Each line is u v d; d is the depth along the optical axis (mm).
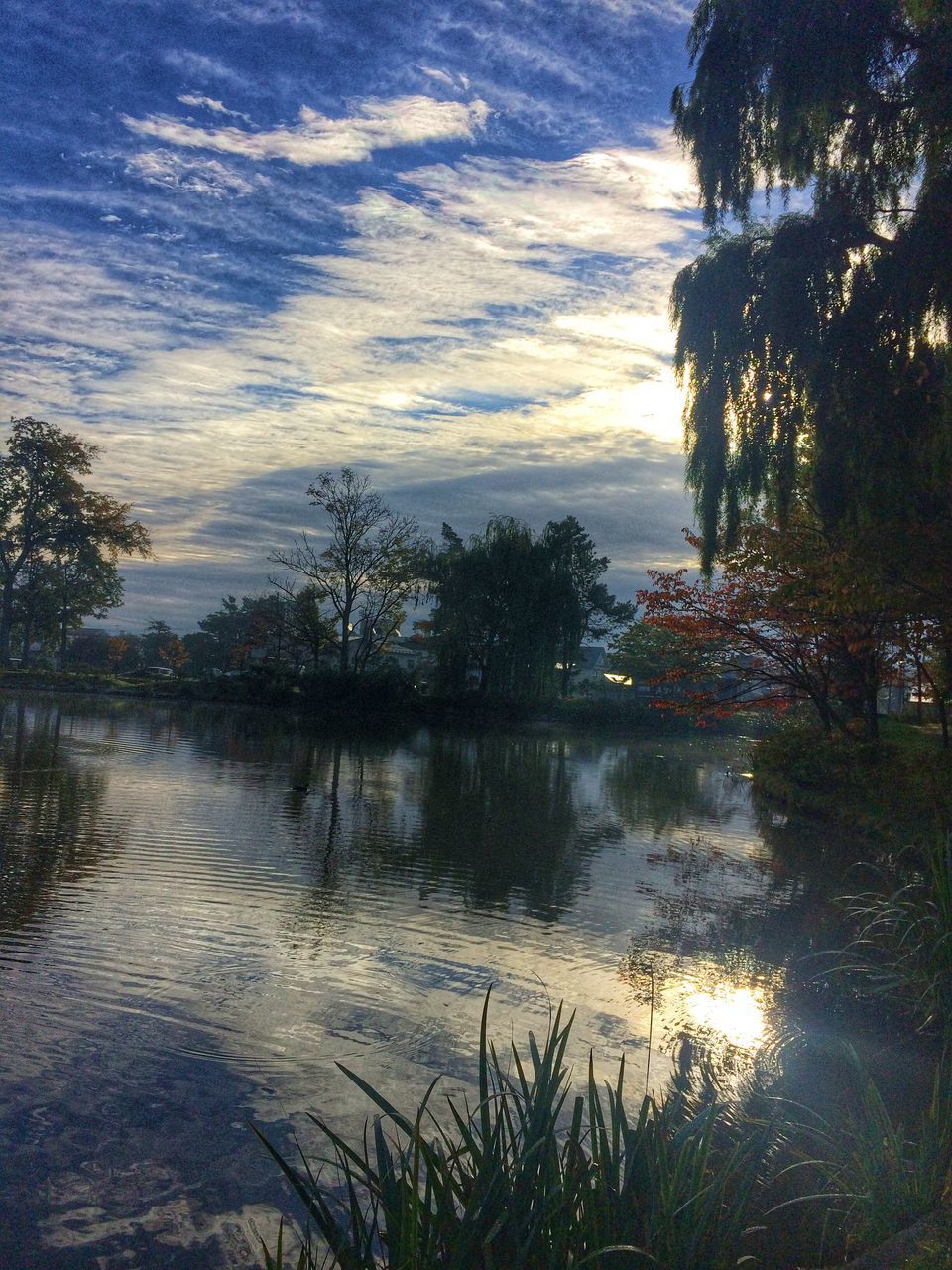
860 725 22594
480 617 52406
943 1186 3842
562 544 53719
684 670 24328
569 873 12828
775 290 12969
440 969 8336
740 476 14164
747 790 25391
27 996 7145
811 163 13188
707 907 11125
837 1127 4883
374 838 14586
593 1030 7012
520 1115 3385
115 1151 5113
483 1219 3008
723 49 13148
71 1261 4211
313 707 53094
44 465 64188
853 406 12461
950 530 12719
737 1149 3791
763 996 7797
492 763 29500
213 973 7902
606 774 28312
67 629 76312
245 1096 5777
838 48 12008
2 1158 4992
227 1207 4637
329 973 8062
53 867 11375
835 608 15297
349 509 53438
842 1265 3424
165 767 22516
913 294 12023
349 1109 5664
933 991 5984
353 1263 3021
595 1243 3111
